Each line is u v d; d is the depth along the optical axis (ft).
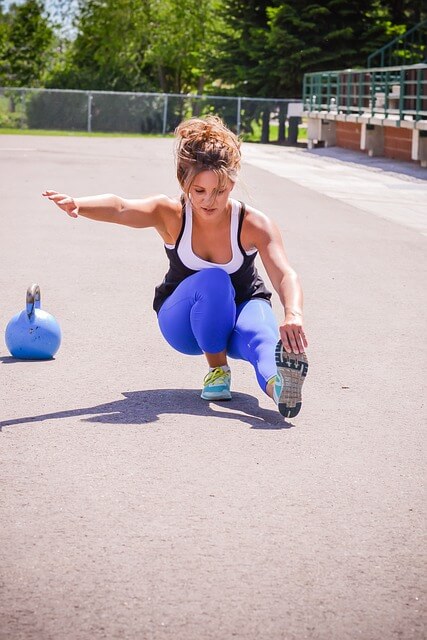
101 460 14.17
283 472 13.97
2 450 14.51
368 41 152.76
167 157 94.63
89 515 12.16
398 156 95.96
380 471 14.16
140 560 10.93
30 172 72.33
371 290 30.14
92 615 9.67
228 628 9.50
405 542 11.69
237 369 20.18
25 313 20.47
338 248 39.14
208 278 16.84
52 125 153.48
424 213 52.42
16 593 10.09
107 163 84.33
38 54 213.46
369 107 110.22
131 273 31.63
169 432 15.60
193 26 192.54
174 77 198.90
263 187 65.72
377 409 17.49
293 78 153.38
